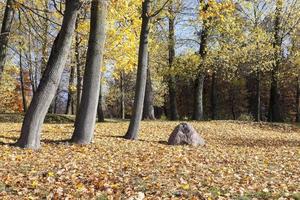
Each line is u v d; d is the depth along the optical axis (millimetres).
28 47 20469
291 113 48031
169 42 28203
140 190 7973
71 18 12492
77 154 11961
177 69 28625
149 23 16672
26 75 49719
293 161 12805
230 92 49719
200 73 29156
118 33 18656
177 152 13586
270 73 34438
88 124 14062
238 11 27812
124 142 15336
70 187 7973
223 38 27531
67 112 39188
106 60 20016
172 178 9109
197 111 29875
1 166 9562
